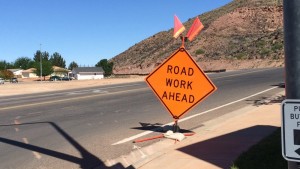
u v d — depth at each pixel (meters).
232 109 14.81
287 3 2.41
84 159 7.94
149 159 7.67
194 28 9.28
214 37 116.69
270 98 17.62
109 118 13.29
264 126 10.20
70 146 9.09
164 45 127.31
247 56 93.19
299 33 2.36
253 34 112.19
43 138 10.07
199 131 10.30
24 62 178.12
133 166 7.30
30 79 114.88
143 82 36.88
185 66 9.30
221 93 21.67
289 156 2.32
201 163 6.96
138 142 9.37
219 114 13.59
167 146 8.86
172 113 9.51
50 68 120.12
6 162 7.81
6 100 22.70
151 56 122.12
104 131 10.84
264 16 121.50
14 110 16.39
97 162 7.71
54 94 25.77
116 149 8.71
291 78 2.39
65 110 15.81
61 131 10.98
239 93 21.22
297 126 2.30
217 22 126.19
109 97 21.19
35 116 14.23
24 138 10.12
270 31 111.44
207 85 9.14
